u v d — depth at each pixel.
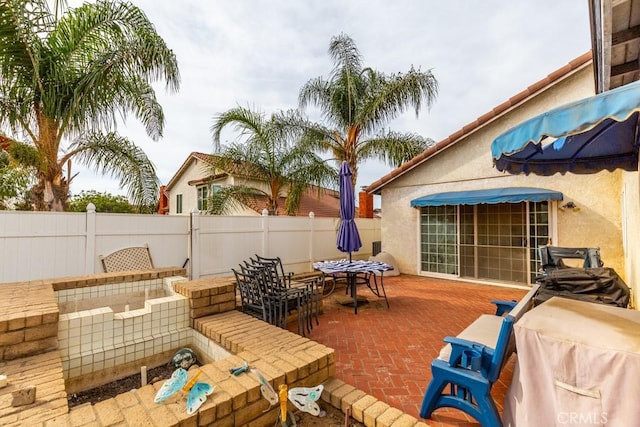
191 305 5.96
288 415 3.67
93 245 8.80
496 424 3.51
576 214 11.10
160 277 8.01
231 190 14.60
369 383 4.96
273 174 14.91
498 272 12.81
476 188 13.34
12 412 2.91
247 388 3.40
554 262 8.22
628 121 4.83
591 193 10.88
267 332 5.24
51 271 8.14
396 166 17.06
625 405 2.67
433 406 4.00
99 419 2.84
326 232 15.62
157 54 8.95
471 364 3.71
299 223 14.34
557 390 3.02
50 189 8.78
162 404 3.10
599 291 5.54
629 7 4.51
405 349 6.24
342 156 17.39
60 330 4.57
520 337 3.29
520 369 3.31
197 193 24.92
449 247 14.03
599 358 2.82
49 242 8.14
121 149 10.21
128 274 7.50
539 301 5.40
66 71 8.43
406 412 4.21
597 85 7.37
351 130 17.11
